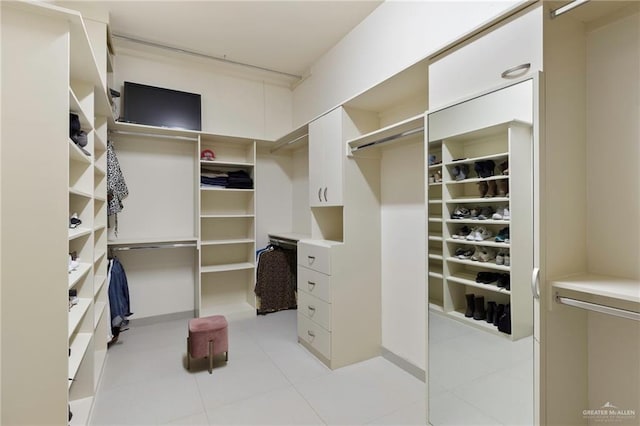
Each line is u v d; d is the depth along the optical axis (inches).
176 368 97.0
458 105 61.3
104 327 104.0
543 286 49.6
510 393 54.0
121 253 133.6
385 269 104.8
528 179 50.2
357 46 115.0
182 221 144.5
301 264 113.9
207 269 137.9
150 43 125.6
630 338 53.2
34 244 49.8
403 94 89.7
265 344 115.1
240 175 146.9
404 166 97.5
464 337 62.2
